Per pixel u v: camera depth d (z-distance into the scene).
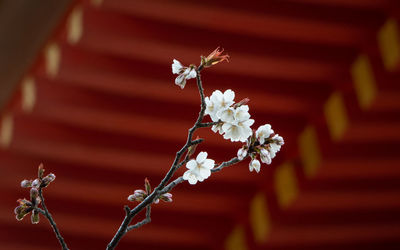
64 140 9.34
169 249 11.16
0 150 9.69
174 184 2.19
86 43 7.79
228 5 7.57
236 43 8.11
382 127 8.34
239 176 9.84
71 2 7.58
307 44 8.22
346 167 9.02
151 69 8.40
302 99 8.73
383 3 7.61
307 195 9.45
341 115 8.39
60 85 8.74
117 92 8.73
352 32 7.88
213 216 10.66
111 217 10.48
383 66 7.82
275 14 7.67
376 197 9.91
